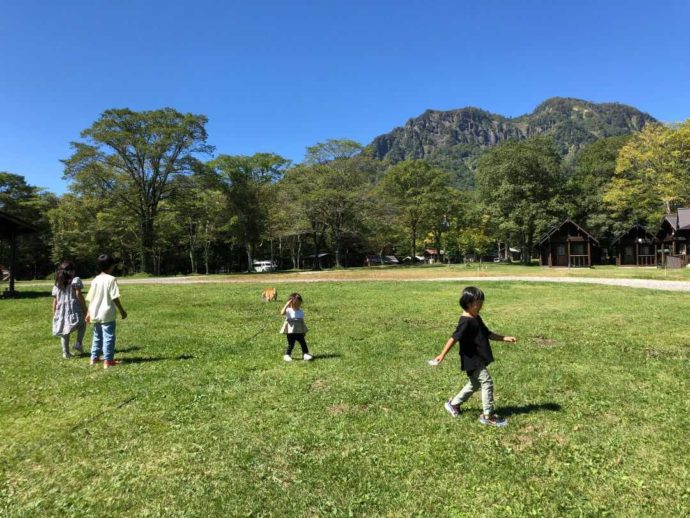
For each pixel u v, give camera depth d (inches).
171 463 156.9
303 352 294.7
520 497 133.2
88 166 1572.3
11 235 765.9
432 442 169.0
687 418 187.3
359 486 140.5
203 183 1727.4
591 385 230.5
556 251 1857.8
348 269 1723.7
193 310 534.0
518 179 2074.3
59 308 306.2
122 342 352.8
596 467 149.3
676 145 1620.3
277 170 2234.3
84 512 130.4
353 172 1804.9
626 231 1877.5
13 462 159.8
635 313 463.8
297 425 185.9
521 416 191.2
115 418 196.5
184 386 237.9
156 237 1892.2
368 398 215.3
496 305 543.2
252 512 128.7
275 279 1088.8
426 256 3595.0
